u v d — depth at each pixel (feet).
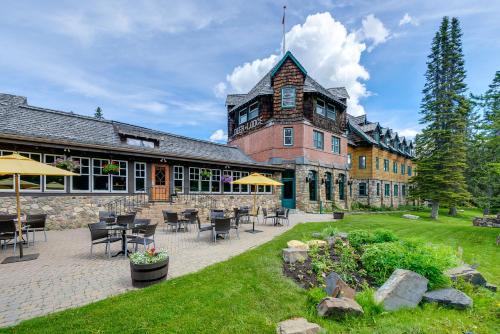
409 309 12.77
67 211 33.42
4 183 29.76
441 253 17.53
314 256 19.49
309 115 66.03
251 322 10.80
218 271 16.65
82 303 12.23
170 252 22.27
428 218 70.69
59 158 32.83
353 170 91.76
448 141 70.95
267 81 74.23
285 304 12.57
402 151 113.70
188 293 13.19
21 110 37.50
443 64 81.51
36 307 11.77
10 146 29.78
